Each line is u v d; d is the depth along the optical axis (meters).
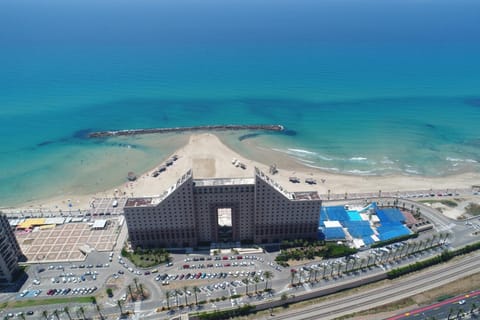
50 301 191.75
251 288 198.25
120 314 182.62
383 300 192.88
